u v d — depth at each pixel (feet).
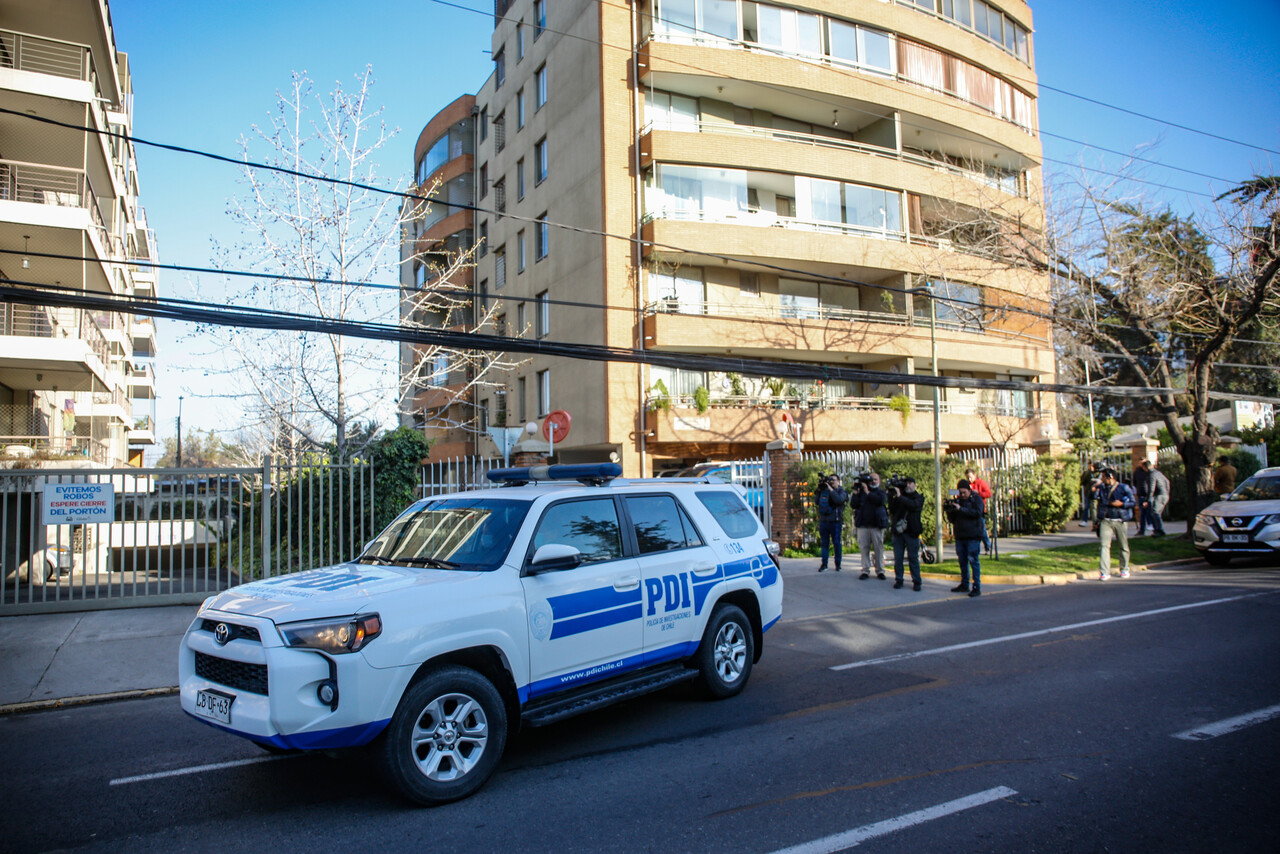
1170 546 53.88
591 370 74.49
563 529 18.13
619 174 73.56
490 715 15.46
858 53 80.79
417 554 18.21
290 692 13.60
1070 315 62.49
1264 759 16.05
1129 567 45.27
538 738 18.72
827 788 15.12
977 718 19.25
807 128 84.89
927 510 57.00
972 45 88.38
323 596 14.87
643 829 13.52
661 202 73.36
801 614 36.04
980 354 85.05
